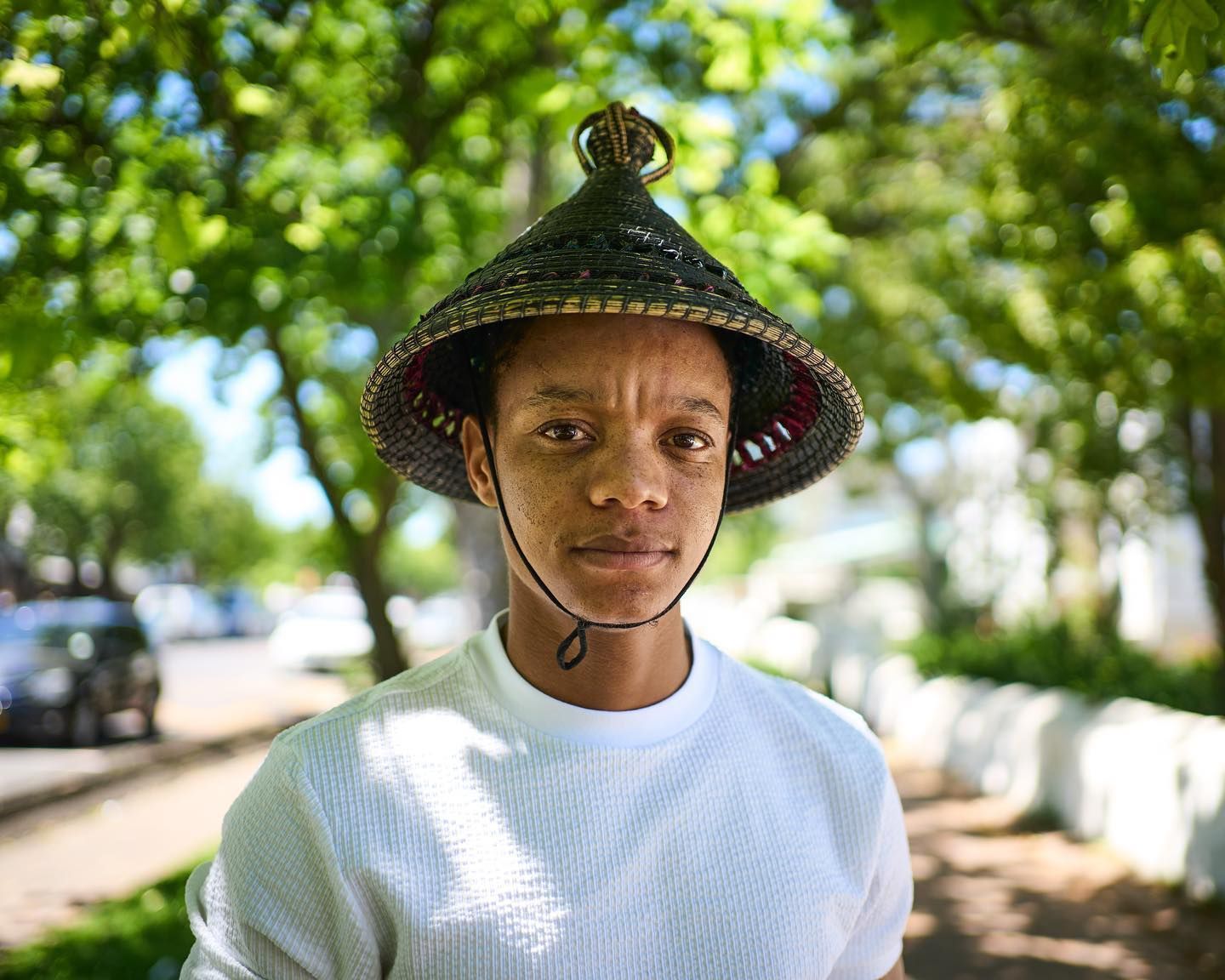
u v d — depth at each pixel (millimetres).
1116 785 6785
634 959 1369
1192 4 1978
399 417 1658
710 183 4434
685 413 1376
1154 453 10062
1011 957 5180
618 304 1288
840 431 1656
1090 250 6051
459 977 1320
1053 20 5949
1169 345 5859
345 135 4613
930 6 2748
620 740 1430
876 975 1628
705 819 1440
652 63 4941
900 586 30797
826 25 4680
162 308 4168
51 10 3201
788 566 29094
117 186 3809
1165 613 18750
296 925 1360
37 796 9750
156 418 28469
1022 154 6246
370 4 4348
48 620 13195
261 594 54594
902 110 8320
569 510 1343
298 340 5500
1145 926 5500
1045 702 8273
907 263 9711
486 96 4762
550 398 1353
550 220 1517
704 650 1584
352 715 1446
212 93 3945
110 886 7168
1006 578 16281
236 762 12320
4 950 5375
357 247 4109
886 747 11195
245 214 3980
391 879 1332
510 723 1428
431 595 60906
